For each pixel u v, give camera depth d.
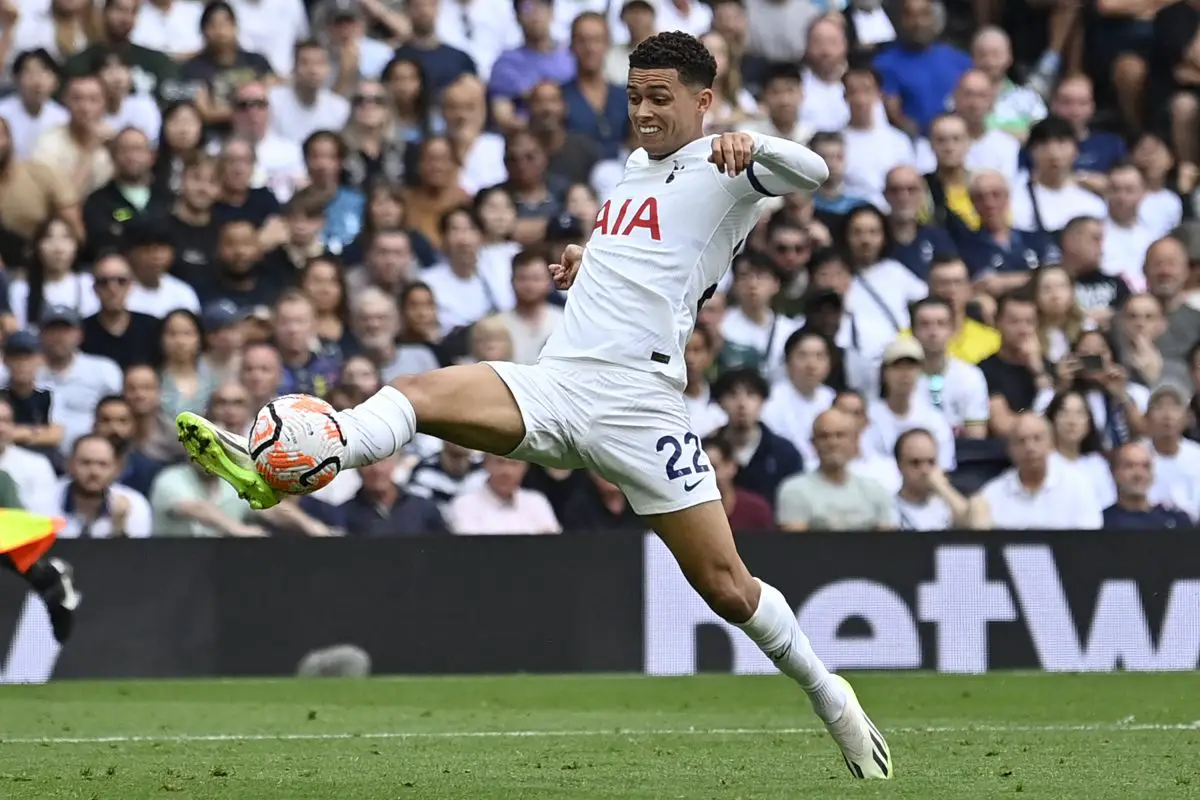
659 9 47.06
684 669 33.38
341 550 32.78
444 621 32.94
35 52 41.91
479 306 41.03
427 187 42.59
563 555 33.25
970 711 27.84
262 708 28.39
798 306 40.53
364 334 38.69
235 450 15.92
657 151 17.39
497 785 18.25
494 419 16.62
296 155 43.38
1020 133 47.62
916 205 42.47
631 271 17.09
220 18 44.47
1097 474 37.78
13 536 20.84
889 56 47.12
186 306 39.69
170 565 32.22
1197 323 42.41
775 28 47.19
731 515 35.56
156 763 20.64
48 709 27.97
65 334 37.47
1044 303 41.06
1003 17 49.53
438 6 46.12
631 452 17.02
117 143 40.88
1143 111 48.09
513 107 45.16
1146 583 34.06
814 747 22.50
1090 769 19.73
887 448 38.38
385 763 20.64
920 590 33.59
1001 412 39.41
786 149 16.75
